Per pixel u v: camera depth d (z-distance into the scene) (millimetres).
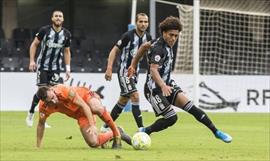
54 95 20344
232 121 38031
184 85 46344
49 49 31297
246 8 53469
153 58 21000
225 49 54312
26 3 62000
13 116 40469
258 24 54781
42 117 21047
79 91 21031
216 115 43438
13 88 46219
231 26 54406
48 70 31656
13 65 53156
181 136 27234
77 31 62562
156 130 21922
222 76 46781
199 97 46500
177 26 21047
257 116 42750
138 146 20859
